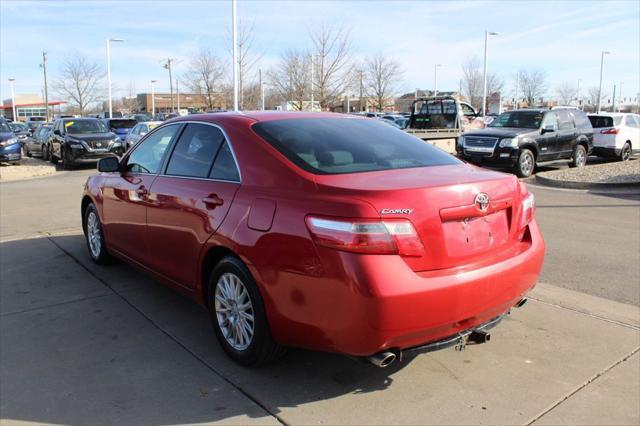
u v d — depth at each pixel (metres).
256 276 3.33
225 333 3.77
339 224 2.92
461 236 3.18
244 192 3.54
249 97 38.09
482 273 3.17
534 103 67.00
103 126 20.53
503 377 3.55
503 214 3.49
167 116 39.69
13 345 4.03
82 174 17.28
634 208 9.65
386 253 2.88
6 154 19.50
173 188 4.23
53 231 7.69
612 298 4.99
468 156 15.12
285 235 3.15
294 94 31.53
